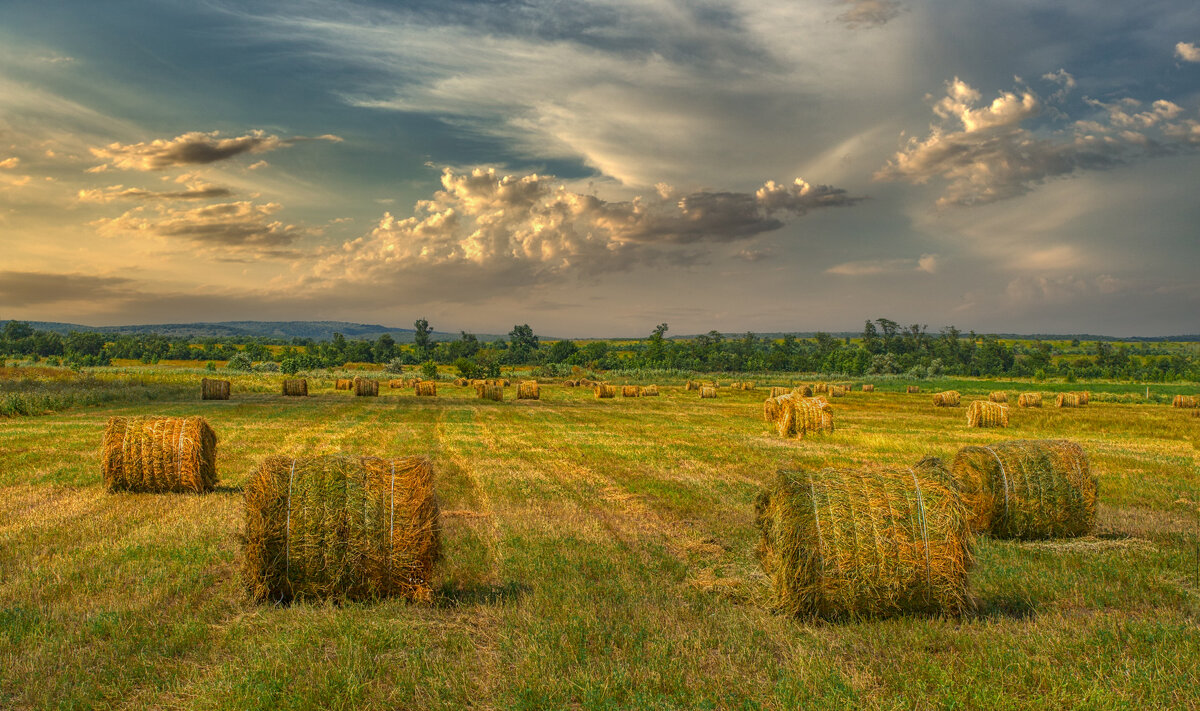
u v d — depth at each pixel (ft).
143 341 474.08
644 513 40.45
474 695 18.12
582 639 21.35
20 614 22.79
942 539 24.72
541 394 180.04
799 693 18.02
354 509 25.53
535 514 39.88
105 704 17.56
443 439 74.95
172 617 23.07
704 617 23.76
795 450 68.85
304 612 24.03
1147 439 83.76
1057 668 19.52
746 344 526.16
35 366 237.45
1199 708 17.21
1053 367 433.89
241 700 17.44
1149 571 29.68
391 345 540.11
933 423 105.91
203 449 44.70
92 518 37.17
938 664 19.79
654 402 151.12
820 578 24.34
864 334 620.90
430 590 25.70
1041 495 35.70
